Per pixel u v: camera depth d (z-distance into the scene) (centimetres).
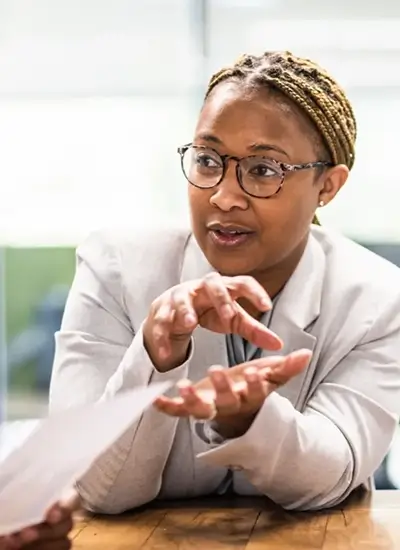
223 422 133
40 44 348
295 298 155
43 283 365
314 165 145
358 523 139
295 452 136
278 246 145
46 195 357
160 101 346
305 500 144
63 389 152
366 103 325
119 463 140
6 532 110
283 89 142
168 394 134
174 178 348
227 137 141
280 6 330
